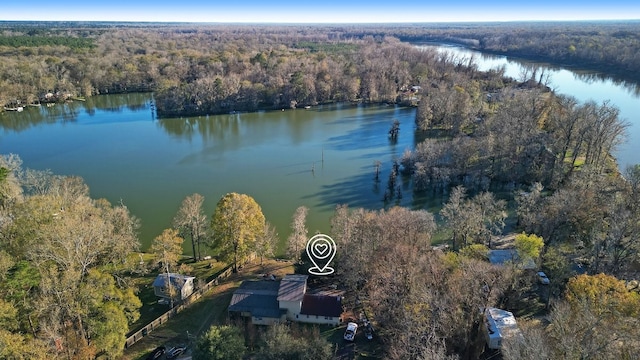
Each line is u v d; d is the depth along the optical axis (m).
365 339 57.50
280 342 48.28
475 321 53.28
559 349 43.00
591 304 47.56
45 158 133.88
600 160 110.38
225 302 64.94
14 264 49.06
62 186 85.19
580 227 72.56
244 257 73.44
